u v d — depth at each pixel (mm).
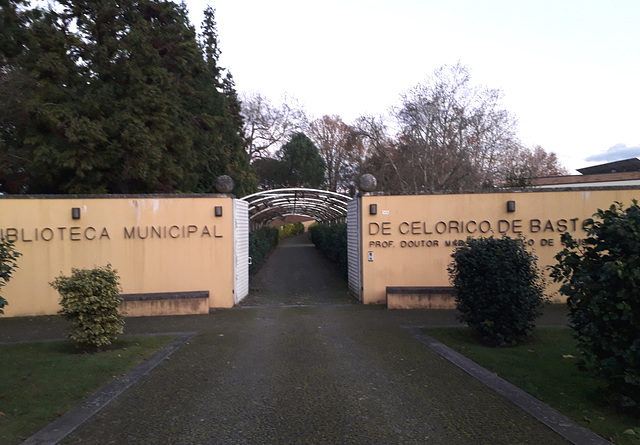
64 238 12242
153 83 16109
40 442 4578
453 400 5695
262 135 43969
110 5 16031
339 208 18984
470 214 12820
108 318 8227
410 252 12898
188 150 17266
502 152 30062
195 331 9906
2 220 12055
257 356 7836
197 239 12586
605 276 4871
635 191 12461
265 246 25828
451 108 29344
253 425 5000
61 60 15250
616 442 4484
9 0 16359
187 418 5199
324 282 18406
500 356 7586
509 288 8109
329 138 53062
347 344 8586
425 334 9312
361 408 5461
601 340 5125
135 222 12453
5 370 6984
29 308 12086
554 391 5941
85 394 5980
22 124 15852
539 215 12703
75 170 14867
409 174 31016
